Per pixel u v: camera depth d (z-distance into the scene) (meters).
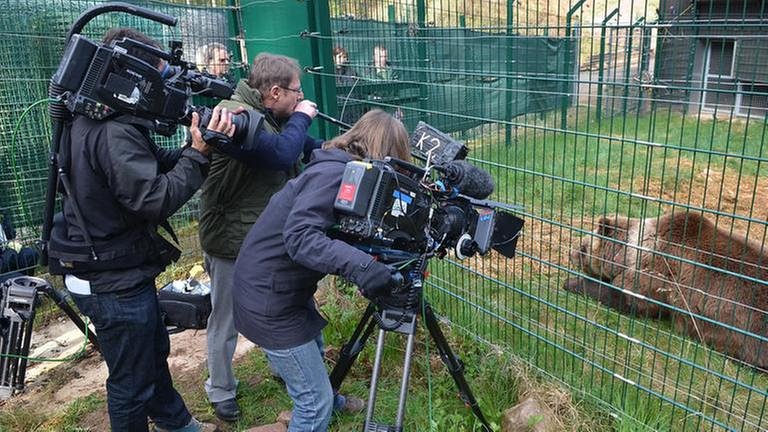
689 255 4.12
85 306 2.51
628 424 2.95
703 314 3.75
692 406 3.24
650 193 6.46
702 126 7.57
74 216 2.43
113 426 2.65
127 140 2.30
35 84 5.24
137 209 2.33
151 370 2.66
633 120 7.54
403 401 2.32
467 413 3.20
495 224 2.50
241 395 3.55
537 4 4.62
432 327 2.66
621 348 3.83
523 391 3.29
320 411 2.49
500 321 4.00
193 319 3.88
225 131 2.42
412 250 2.31
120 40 2.35
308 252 2.12
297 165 3.29
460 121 4.44
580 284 4.54
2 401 3.76
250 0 4.75
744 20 2.52
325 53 4.54
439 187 2.37
